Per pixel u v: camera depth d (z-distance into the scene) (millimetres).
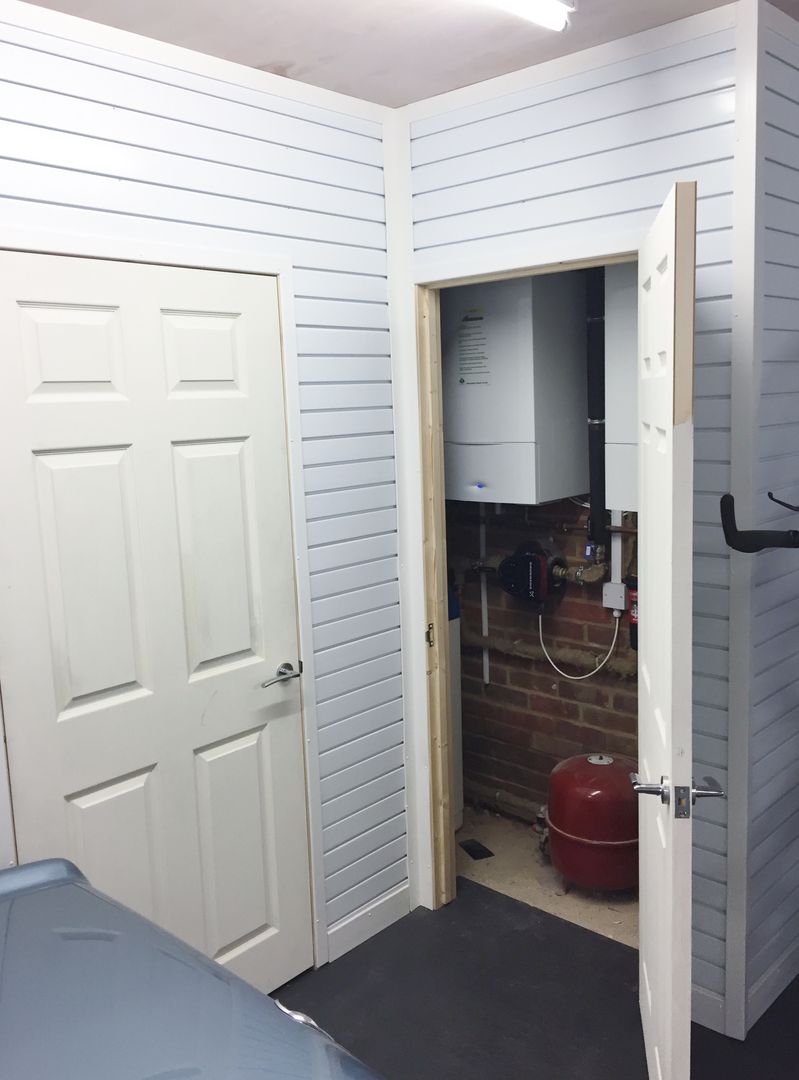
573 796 2910
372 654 2779
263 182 2355
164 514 2191
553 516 3369
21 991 1146
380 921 2873
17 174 1888
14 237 1880
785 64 2145
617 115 2260
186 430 2221
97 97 2000
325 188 2518
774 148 2127
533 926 2879
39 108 1911
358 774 2766
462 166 2578
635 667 3146
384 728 2842
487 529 3578
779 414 2266
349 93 2543
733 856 2287
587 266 2432
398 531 2838
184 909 2316
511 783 3627
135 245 2082
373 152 2656
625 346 2750
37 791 2010
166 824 2260
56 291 1956
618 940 2791
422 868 2984
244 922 2469
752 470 2154
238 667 2395
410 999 2545
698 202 2154
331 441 2598
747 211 2070
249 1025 1116
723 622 2238
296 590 2527
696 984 2416
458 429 3172
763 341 2156
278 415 2436
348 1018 2475
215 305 2262
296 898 2605
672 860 1652
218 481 2307
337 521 2637
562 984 2592
